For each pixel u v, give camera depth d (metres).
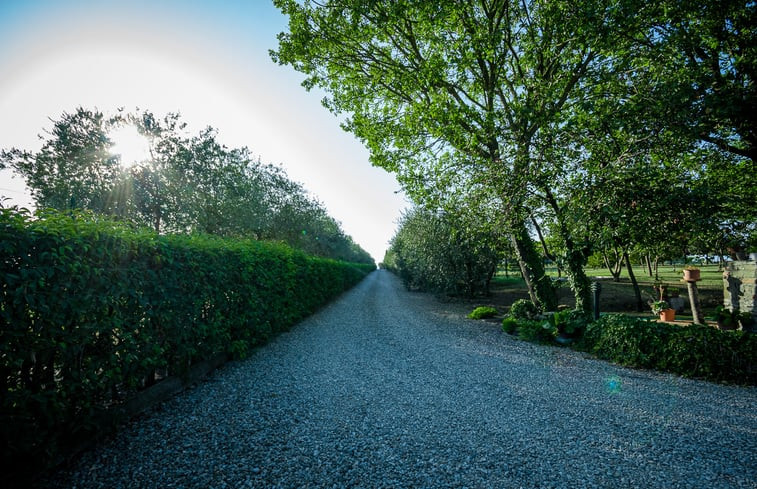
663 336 5.37
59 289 2.53
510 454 2.84
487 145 9.08
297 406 3.84
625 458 2.79
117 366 3.11
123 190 11.03
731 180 8.65
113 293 3.01
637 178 6.11
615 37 7.18
